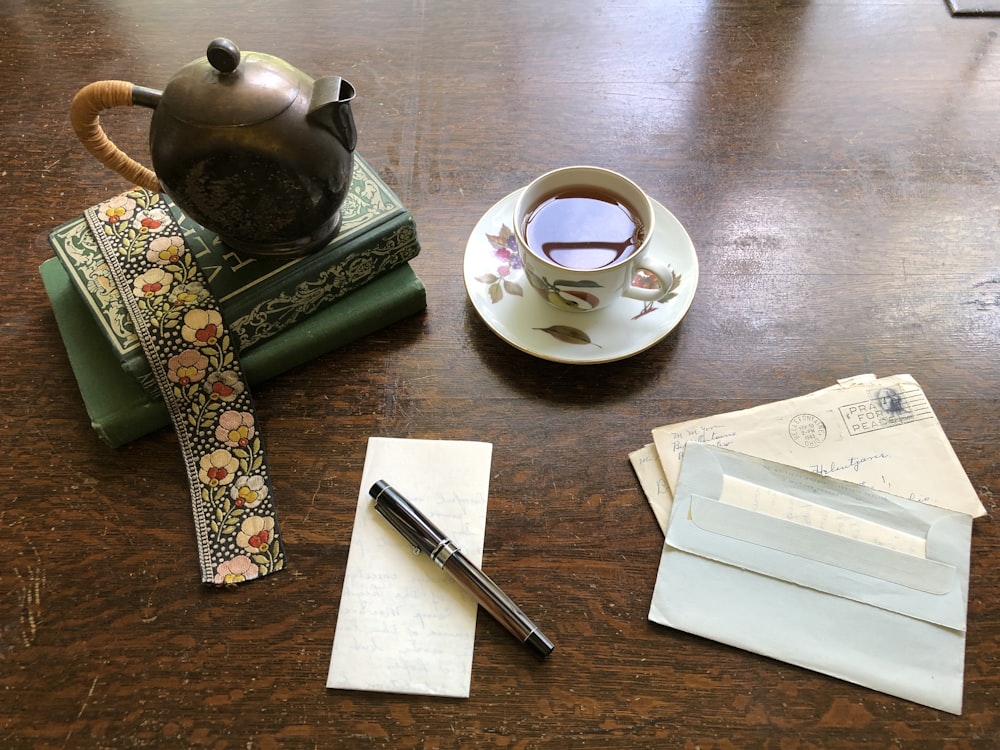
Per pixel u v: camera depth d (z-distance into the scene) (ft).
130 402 1.55
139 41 2.13
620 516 1.48
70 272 1.59
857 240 1.80
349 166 1.47
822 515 1.45
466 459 1.55
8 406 1.61
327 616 1.40
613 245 1.59
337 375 1.65
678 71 2.07
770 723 1.29
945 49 2.09
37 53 2.10
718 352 1.66
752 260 1.77
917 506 1.45
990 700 1.30
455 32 2.15
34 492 1.52
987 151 1.92
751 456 1.51
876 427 1.54
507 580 1.43
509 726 1.30
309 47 2.12
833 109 1.99
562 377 1.64
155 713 1.32
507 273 1.72
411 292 1.68
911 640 1.34
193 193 1.39
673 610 1.38
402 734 1.30
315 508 1.50
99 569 1.45
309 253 1.58
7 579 1.43
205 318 1.53
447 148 1.94
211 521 1.48
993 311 1.70
